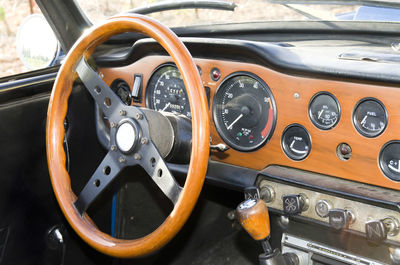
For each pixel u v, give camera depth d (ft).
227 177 6.29
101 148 7.54
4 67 7.36
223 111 6.29
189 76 4.52
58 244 6.93
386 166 5.09
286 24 6.95
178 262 7.98
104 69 7.16
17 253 6.48
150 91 6.77
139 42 6.44
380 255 5.36
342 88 5.19
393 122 4.91
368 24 6.52
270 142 5.92
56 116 5.38
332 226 5.17
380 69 4.94
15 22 7.20
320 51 6.07
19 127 6.34
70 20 7.31
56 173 5.31
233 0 7.07
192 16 7.34
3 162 6.22
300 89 5.52
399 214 4.94
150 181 7.75
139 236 8.07
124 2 7.51
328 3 6.68
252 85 5.96
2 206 6.26
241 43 5.75
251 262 7.95
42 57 7.39
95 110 7.16
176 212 4.61
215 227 8.24
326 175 5.56
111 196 7.81
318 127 5.46
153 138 4.95
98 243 4.97
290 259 5.63
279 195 5.78
